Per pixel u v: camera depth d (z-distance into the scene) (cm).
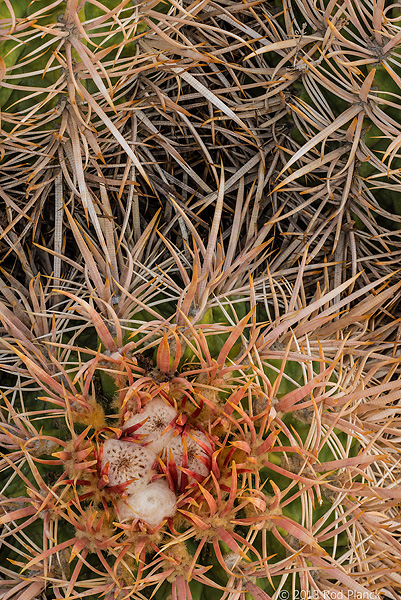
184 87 57
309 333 55
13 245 54
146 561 49
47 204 57
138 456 48
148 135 56
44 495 48
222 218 59
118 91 53
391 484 53
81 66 49
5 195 53
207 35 54
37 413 50
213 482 48
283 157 56
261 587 49
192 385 49
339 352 50
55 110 50
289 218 58
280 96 55
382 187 54
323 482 47
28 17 47
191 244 58
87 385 49
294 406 50
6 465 50
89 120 50
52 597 50
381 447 55
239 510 49
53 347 52
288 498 48
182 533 48
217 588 48
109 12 48
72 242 58
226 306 53
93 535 47
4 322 51
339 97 54
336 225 57
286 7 54
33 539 50
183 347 51
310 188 55
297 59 54
